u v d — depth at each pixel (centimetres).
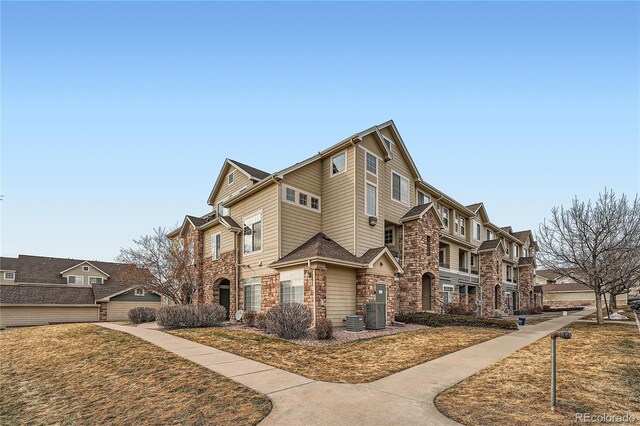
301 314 1220
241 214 1917
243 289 1836
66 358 1081
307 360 880
